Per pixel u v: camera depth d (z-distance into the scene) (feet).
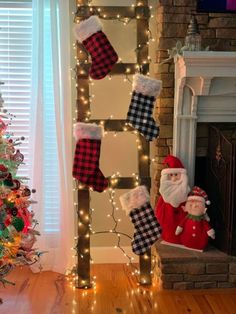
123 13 8.20
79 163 8.18
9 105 9.27
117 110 9.30
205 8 8.75
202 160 9.32
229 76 8.30
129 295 8.18
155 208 9.16
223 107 8.98
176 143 8.98
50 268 9.31
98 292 8.31
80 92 8.23
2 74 9.16
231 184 8.11
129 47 9.09
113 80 9.20
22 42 9.09
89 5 8.16
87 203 8.47
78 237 8.53
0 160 7.02
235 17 8.85
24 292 8.30
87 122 8.32
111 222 9.64
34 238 7.45
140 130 8.20
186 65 8.11
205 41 8.89
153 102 8.23
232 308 7.68
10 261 7.08
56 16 8.46
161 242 8.85
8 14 8.97
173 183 8.58
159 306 7.74
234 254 8.28
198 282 8.31
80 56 8.18
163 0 8.65
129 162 9.53
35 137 8.80
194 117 8.86
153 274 9.00
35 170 8.89
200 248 8.48
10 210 6.84
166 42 8.80
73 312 7.54
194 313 7.50
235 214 8.19
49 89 8.79
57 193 9.21
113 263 9.72
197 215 8.45
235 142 8.38
